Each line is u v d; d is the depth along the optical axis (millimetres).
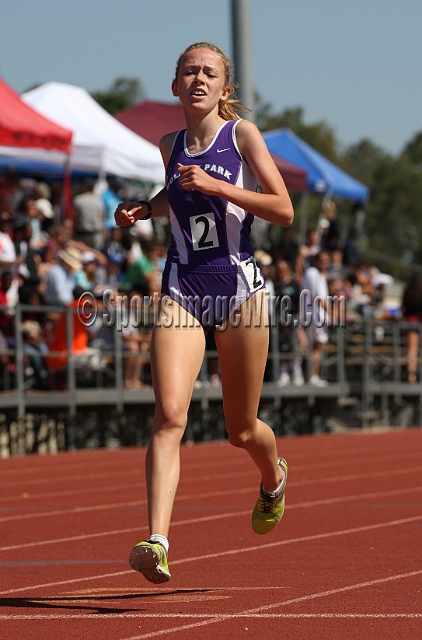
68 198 21516
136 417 19547
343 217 115188
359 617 5227
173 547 7863
